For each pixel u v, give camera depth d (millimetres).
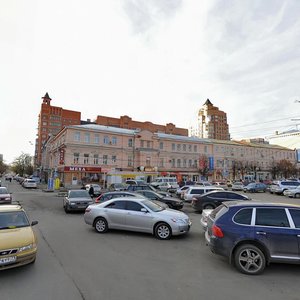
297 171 63625
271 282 4809
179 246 7422
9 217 6219
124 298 4137
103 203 9594
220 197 13992
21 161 100562
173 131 91500
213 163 53531
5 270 5359
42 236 8656
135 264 5805
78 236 8672
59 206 17828
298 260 5141
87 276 5062
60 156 41531
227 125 76375
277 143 79062
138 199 9297
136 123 84188
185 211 15414
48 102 98562
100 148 43875
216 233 5625
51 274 5152
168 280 4883
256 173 61281
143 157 47250
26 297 4156
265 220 5477
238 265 5312
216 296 4223
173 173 49656
